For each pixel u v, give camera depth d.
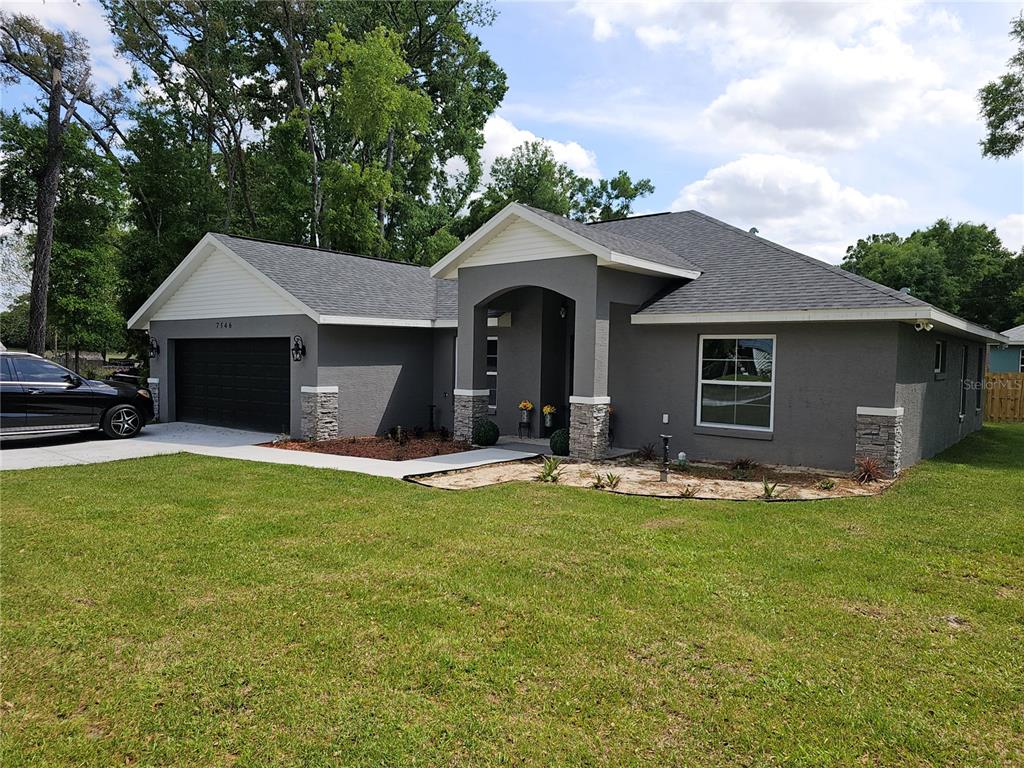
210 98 32.69
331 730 3.32
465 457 11.95
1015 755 3.18
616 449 12.87
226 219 31.80
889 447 10.09
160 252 27.67
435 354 16.61
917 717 3.48
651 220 17.00
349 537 6.60
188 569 5.61
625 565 5.77
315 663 3.99
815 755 3.16
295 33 33.38
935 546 6.43
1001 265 43.31
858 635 4.43
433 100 36.56
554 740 3.26
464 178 41.16
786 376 11.12
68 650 4.16
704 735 3.31
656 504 8.16
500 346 15.11
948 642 4.34
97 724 3.39
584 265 11.55
